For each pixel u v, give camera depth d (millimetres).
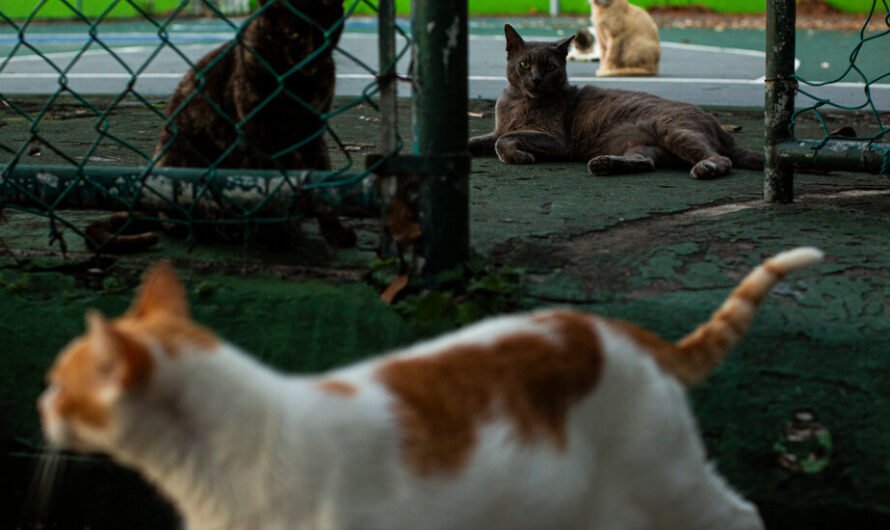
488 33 16734
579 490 1989
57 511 2879
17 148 5637
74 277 3121
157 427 1780
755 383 2727
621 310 2910
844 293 3039
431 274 2975
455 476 1867
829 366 2756
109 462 2822
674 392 2119
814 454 2623
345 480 1814
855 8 18844
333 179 3070
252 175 3092
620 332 2129
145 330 1812
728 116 8102
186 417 1793
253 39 3500
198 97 3670
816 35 16406
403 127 6758
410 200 2963
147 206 3170
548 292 3004
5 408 2896
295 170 3354
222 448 1803
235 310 2951
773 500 2588
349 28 16875
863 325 2857
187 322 1905
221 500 1834
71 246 3369
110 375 1732
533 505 1930
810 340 2811
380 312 2902
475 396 1935
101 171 3178
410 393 1924
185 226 3465
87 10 19453
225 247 3371
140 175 3146
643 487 2070
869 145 4051
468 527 1885
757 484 2604
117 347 1709
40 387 2902
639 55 11852
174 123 3545
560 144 6258
